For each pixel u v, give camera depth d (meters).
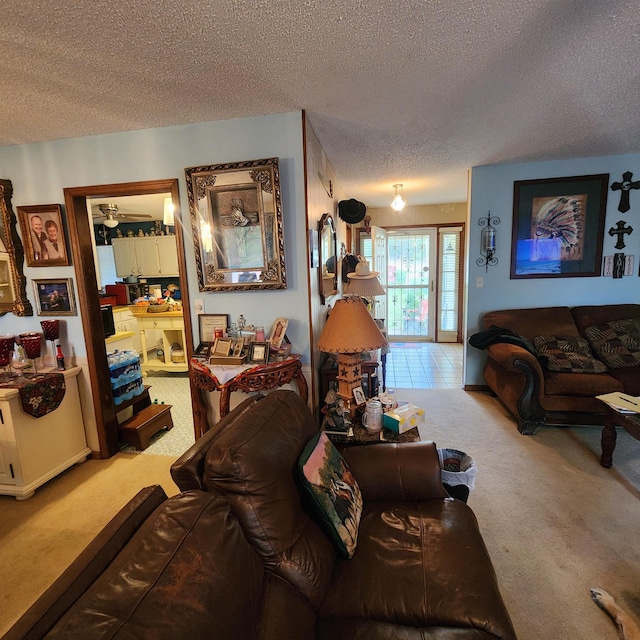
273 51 1.61
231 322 2.57
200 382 2.39
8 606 1.60
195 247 2.47
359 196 5.35
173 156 2.47
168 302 5.14
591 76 1.89
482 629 1.00
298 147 2.33
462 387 4.17
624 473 2.40
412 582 1.14
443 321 6.51
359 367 2.13
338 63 1.72
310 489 1.25
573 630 1.40
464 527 1.37
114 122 2.33
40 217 2.65
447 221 6.24
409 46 1.59
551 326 3.53
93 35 1.45
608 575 1.64
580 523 1.96
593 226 3.66
